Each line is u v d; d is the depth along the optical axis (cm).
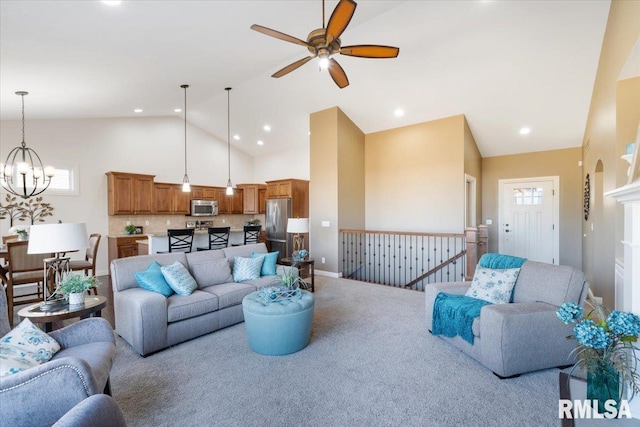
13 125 523
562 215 607
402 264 628
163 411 196
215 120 732
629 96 296
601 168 426
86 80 379
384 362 258
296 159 833
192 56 363
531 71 430
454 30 380
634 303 161
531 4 334
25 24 240
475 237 464
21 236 433
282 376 237
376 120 622
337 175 589
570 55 393
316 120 622
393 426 182
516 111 516
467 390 217
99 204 618
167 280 317
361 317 366
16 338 170
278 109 640
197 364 257
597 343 137
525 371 233
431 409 197
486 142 629
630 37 257
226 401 206
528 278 275
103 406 115
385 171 650
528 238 641
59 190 568
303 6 288
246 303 285
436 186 580
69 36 268
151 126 701
